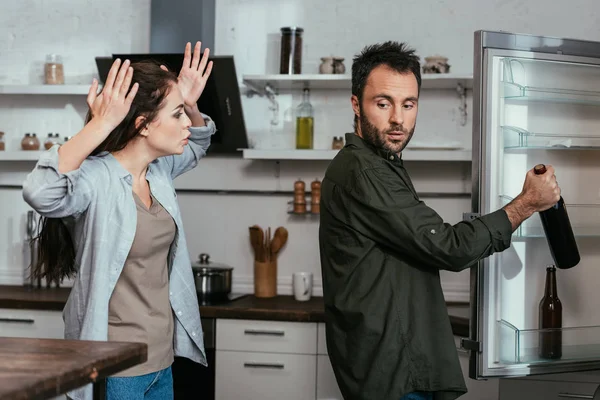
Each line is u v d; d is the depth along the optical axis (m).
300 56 3.89
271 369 3.55
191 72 2.44
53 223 2.14
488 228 2.07
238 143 3.96
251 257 4.16
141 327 2.09
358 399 2.12
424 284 2.12
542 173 2.18
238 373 3.58
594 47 2.58
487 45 2.46
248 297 3.97
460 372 2.11
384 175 2.11
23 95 4.30
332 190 2.21
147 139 2.11
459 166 3.99
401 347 2.08
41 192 1.89
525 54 2.50
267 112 4.14
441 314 2.12
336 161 2.24
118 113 1.96
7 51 4.30
